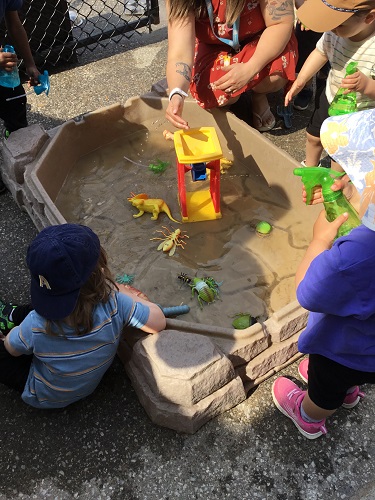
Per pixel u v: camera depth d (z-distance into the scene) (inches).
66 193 103.2
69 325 61.4
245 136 103.0
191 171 100.2
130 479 66.6
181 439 69.7
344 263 45.5
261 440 69.6
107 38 138.6
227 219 97.1
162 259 91.4
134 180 105.6
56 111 120.2
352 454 68.4
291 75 102.3
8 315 79.8
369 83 77.4
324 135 47.0
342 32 72.7
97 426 71.4
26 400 69.4
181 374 65.3
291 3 96.0
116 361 77.8
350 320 52.1
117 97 123.6
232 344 71.2
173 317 82.2
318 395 61.7
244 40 102.4
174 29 95.7
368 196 43.0
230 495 65.1
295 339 75.4
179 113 90.7
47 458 68.8
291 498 64.8
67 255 57.1
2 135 116.1
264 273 88.7
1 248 94.7
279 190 100.0
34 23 123.7
